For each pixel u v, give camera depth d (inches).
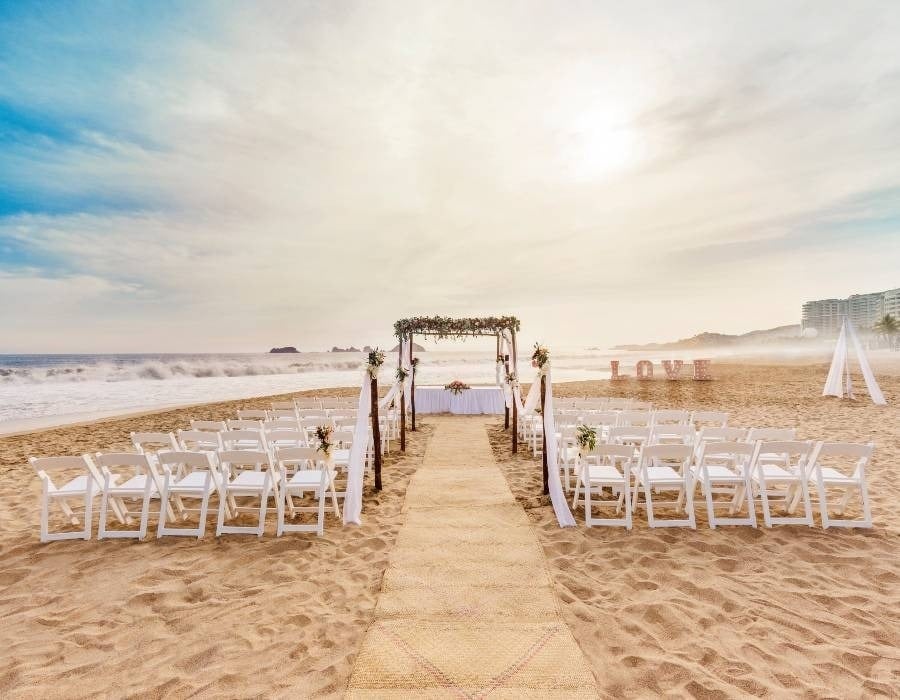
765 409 536.7
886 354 2391.7
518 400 393.7
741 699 104.8
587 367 1667.1
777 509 224.8
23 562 175.5
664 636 128.5
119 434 458.3
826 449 200.1
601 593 150.8
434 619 134.3
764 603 143.3
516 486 267.7
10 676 115.0
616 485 212.5
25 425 521.7
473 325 455.5
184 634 131.3
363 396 232.5
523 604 142.2
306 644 125.8
